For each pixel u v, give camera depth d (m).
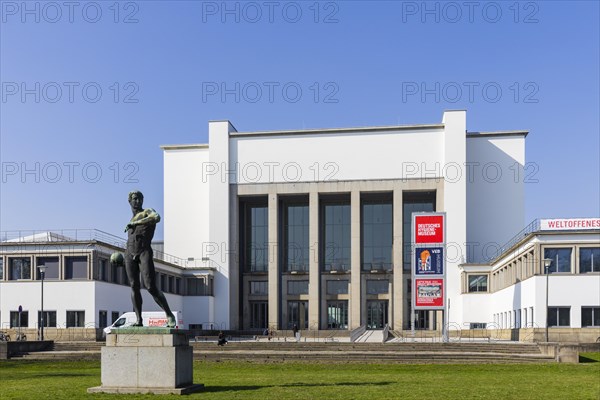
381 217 97.25
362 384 25.94
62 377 32.03
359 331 77.25
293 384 25.67
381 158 91.38
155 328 21.39
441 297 64.50
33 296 64.44
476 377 31.48
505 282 75.88
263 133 93.69
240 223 98.56
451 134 89.62
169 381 21.11
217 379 28.89
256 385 24.98
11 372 37.28
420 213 65.62
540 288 60.19
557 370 37.12
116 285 68.81
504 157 92.81
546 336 57.22
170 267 85.56
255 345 54.19
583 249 60.16
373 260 96.56
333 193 92.62
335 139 92.44
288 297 96.06
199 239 96.81
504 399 21.23
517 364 41.16
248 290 97.12
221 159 93.81
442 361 43.09
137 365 21.25
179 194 98.06
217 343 54.94
